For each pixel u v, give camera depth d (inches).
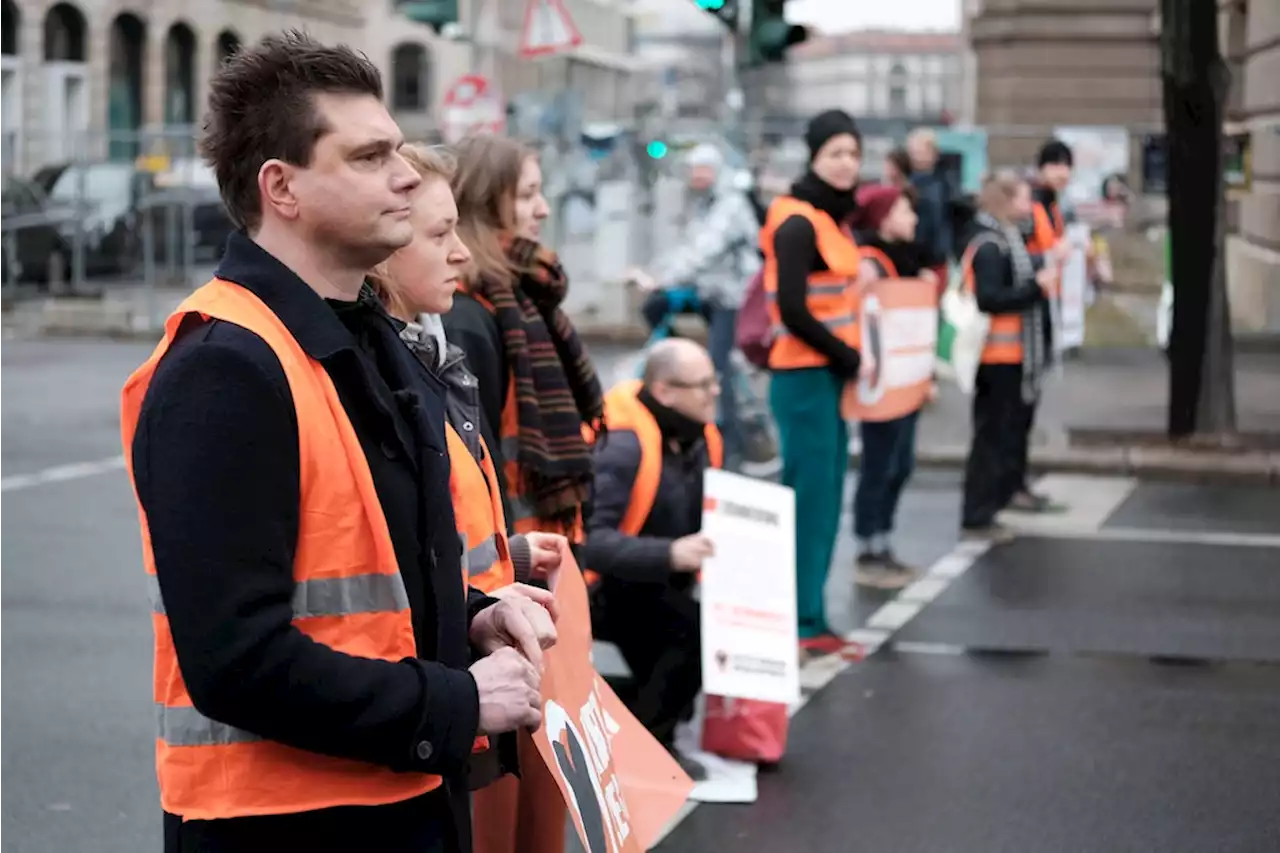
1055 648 335.3
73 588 373.1
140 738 271.1
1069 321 720.3
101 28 1753.2
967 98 1721.2
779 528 257.3
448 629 113.0
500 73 1678.2
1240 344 856.9
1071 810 244.1
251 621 102.3
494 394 190.5
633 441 253.1
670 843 229.9
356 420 109.7
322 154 108.8
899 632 346.3
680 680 253.9
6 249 1061.8
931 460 552.4
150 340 943.7
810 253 312.7
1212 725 285.4
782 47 646.5
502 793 162.9
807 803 246.1
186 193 1077.1
